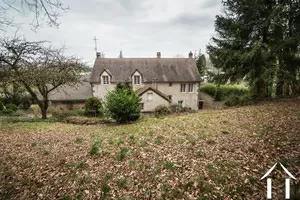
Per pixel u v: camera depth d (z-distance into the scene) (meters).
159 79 24.59
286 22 12.74
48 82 15.92
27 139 8.69
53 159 5.93
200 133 7.57
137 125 11.01
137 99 13.62
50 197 4.00
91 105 17.67
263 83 14.92
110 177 4.54
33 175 4.93
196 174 4.27
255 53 13.13
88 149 6.67
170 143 6.65
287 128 6.65
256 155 4.85
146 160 5.29
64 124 13.76
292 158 4.39
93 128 11.66
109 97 13.28
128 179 4.39
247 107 13.02
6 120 14.88
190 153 5.52
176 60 27.14
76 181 4.49
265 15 13.45
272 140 5.70
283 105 11.24
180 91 25.31
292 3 12.11
